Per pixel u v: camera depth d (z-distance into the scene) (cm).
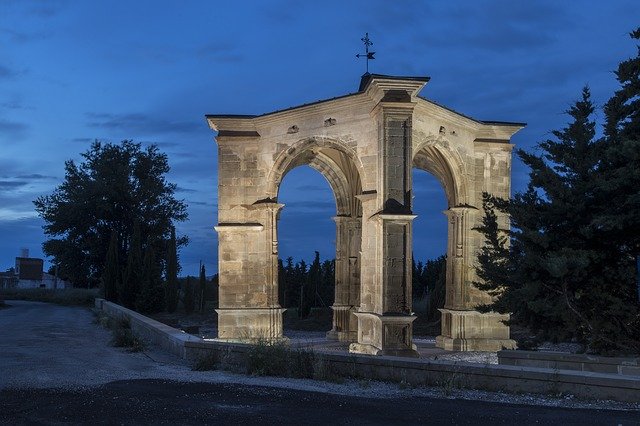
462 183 2484
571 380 1146
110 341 2083
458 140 2469
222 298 2506
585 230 1542
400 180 2127
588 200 1606
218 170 2544
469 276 2477
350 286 2838
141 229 6375
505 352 1482
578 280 1541
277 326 2506
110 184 6338
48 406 1042
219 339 2480
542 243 1585
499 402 1106
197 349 1667
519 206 1700
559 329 1639
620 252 1605
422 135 2309
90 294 5522
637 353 1549
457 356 2233
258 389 1215
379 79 2089
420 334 3195
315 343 2689
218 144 2547
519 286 1689
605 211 1542
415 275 5169
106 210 6212
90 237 6312
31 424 928
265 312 2495
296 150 2456
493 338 2477
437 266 5016
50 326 2858
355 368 1380
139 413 996
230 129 2556
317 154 2797
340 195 2878
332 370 1406
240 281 2516
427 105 2284
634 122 1603
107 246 6322
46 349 1888
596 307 1586
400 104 2122
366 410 1030
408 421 954
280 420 953
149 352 1878
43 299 6016
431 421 955
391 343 2070
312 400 1109
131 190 6469
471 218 2497
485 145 2561
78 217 6244
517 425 930
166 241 6519
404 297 2095
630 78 1627
